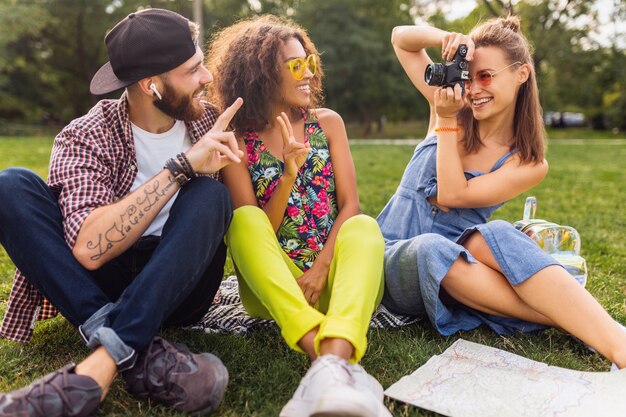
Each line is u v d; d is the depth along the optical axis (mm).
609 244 4258
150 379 1678
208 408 1704
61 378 1538
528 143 2418
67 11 27406
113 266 2094
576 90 31156
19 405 1479
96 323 1722
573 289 1979
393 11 30062
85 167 1991
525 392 1794
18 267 1888
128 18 2031
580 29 29000
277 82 2268
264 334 2312
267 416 1715
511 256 2074
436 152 2502
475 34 2398
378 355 2121
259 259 1896
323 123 2445
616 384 1796
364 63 27984
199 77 2074
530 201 2648
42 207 1858
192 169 1905
